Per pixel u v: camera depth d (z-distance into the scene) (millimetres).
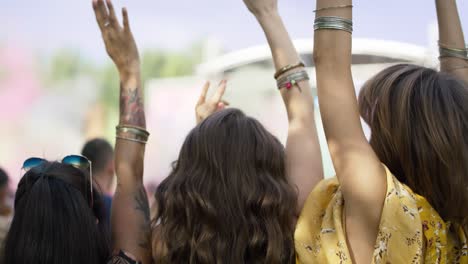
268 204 1507
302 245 1395
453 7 1718
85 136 10109
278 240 1488
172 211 1541
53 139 9953
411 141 1362
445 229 1334
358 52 4602
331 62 1354
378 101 1416
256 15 1941
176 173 1593
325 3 1360
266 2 1931
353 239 1304
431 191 1356
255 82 5781
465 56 1688
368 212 1289
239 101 5797
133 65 1882
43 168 1596
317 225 1411
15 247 1512
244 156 1545
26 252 1497
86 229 1541
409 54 4570
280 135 5602
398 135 1372
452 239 1387
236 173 1528
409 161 1374
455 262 1385
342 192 1342
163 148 6703
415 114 1360
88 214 1562
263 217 1508
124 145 1792
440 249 1320
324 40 1356
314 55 1384
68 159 1647
